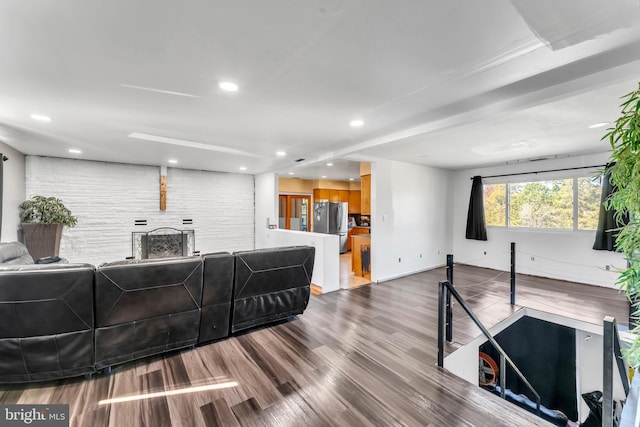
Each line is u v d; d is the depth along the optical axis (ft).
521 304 12.34
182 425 5.39
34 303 6.09
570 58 5.57
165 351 7.82
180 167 19.22
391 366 7.50
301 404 6.00
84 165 16.17
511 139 11.69
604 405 4.82
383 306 12.21
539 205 17.21
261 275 9.32
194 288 7.93
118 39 4.91
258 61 5.70
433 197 19.92
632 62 5.74
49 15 4.23
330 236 14.46
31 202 13.42
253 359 7.80
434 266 20.02
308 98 7.57
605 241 14.24
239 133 11.10
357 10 4.17
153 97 7.45
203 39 4.94
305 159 16.72
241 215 22.17
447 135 11.04
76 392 6.35
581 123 9.50
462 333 9.53
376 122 9.66
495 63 5.78
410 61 5.70
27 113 8.64
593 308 11.83
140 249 17.85
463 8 4.11
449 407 5.95
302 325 10.18
